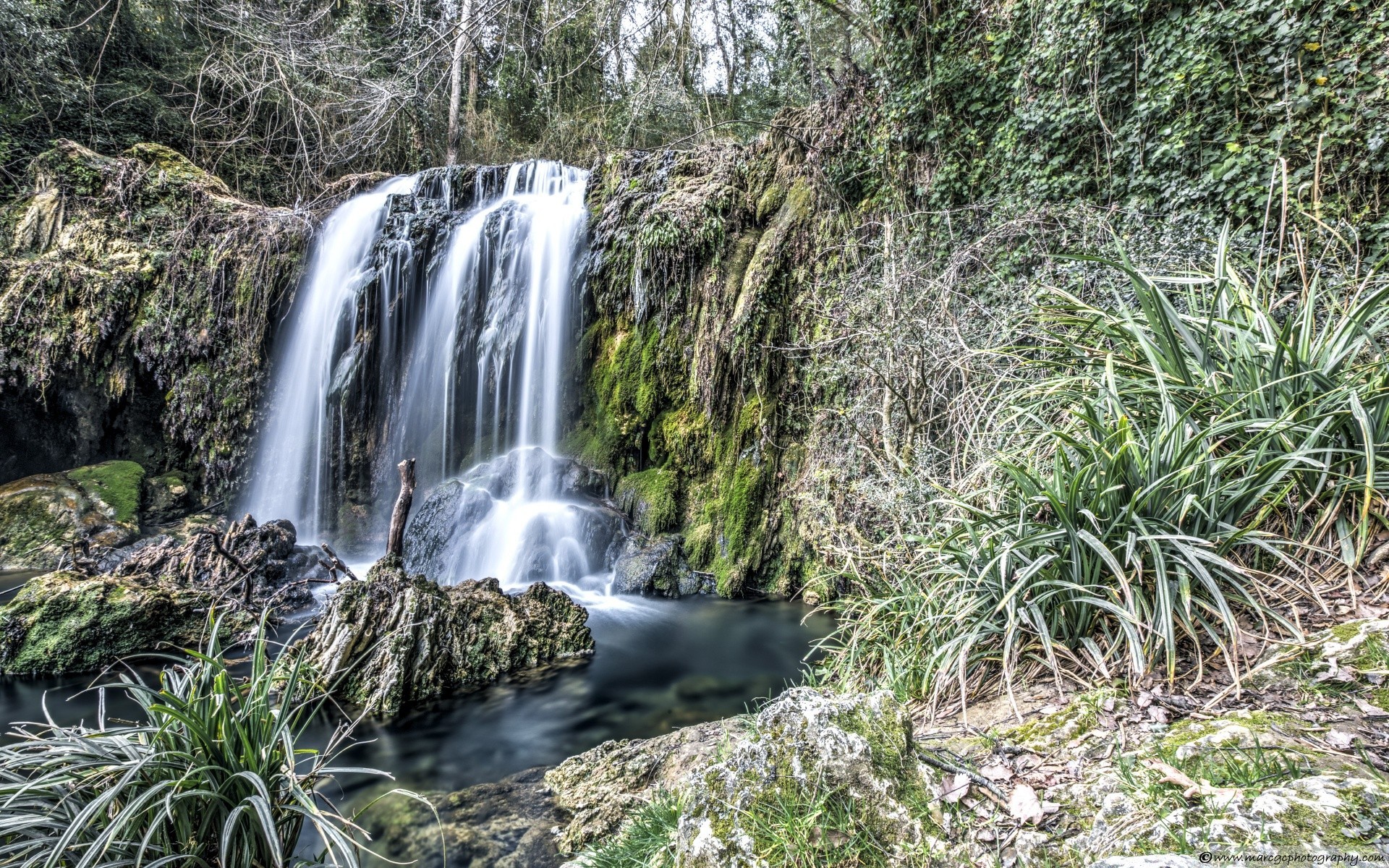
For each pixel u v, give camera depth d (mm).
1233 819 1379
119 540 8367
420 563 7711
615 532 7855
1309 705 1895
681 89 13680
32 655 4781
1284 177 3469
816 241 7598
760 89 15844
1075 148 6141
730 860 1612
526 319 9500
